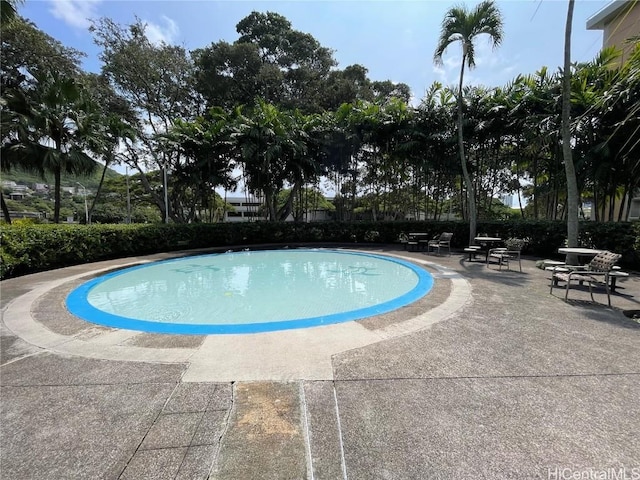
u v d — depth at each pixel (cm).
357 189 1645
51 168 1052
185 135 1389
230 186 1580
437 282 589
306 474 149
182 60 1683
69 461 159
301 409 201
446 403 207
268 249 1221
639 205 1163
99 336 335
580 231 816
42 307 450
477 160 1302
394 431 180
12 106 1025
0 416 198
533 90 1030
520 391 221
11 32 1223
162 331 350
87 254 889
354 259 1006
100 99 1529
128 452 165
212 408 203
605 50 887
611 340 312
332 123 1468
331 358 275
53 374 252
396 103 1343
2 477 149
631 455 160
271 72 1645
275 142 1357
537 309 418
